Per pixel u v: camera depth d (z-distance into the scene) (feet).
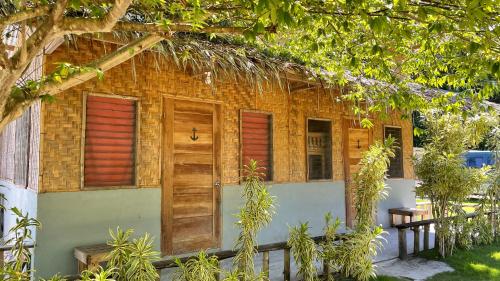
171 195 16.40
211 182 17.71
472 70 11.32
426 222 19.19
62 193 13.57
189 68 16.84
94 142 14.49
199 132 17.38
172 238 16.35
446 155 17.90
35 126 13.94
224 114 18.21
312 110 21.76
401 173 26.81
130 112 15.43
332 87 18.11
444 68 14.06
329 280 14.24
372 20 7.76
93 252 12.87
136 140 15.43
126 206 15.07
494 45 9.04
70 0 6.48
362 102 22.20
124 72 15.17
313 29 10.54
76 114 13.97
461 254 18.92
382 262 17.62
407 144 27.25
